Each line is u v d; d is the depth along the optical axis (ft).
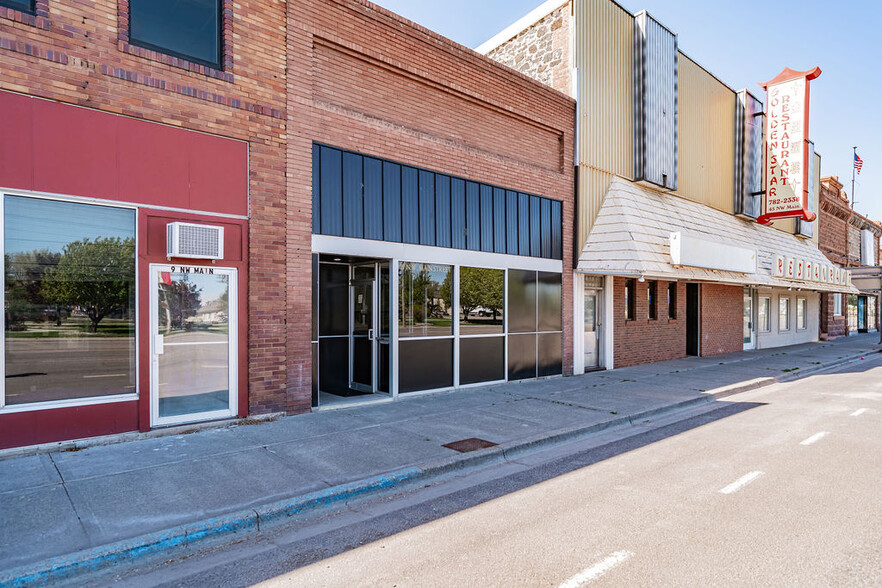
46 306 20.80
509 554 13.60
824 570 12.47
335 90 29.63
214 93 24.63
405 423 26.50
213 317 25.02
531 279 40.98
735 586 11.80
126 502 16.08
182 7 24.23
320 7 28.43
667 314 56.18
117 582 12.60
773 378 44.83
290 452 21.31
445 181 35.12
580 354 44.78
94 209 21.86
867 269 92.02
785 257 67.15
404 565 13.12
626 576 12.32
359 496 17.74
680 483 18.97
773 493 17.78
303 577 12.62
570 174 44.27
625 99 49.24
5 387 19.89
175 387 23.97
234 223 25.35
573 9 44.27
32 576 12.17
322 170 28.76
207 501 16.25
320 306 34.68
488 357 37.83
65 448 20.81
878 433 26.27
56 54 20.54
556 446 24.44
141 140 22.72
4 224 19.80
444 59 34.58
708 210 60.13
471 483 19.48
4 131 19.63
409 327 33.01
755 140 69.41
